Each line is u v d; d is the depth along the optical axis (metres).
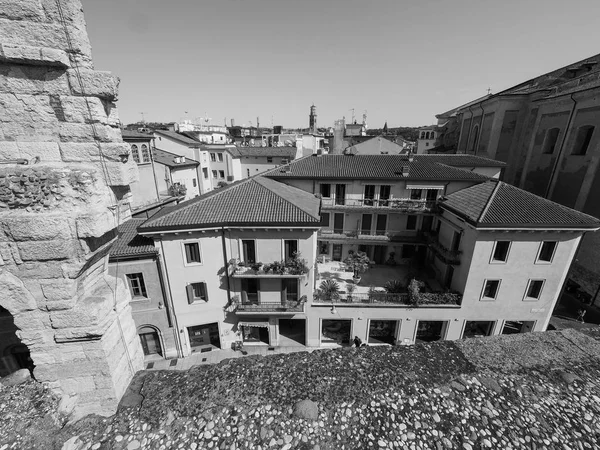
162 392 5.52
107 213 5.12
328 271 25.33
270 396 5.35
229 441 4.71
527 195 18.69
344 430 4.84
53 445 4.66
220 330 19.42
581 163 23.27
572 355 6.27
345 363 6.06
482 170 27.34
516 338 6.78
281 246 17.56
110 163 5.30
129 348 5.95
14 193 4.40
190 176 41.94
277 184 22.97
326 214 25.97
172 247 16.83
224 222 16.56
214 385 5.62
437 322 20.36
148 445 4.67
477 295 18.58
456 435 4.76
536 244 17.11
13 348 12.25
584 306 21.66
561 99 25.47
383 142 46.94
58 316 4.74
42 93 4.75
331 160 27.69
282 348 20.17
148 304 17.81
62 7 4.46
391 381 5.62
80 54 4.72
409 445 4.64
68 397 5.16
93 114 5.00
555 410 5.11
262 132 99.88
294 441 4.70
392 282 20.98
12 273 4.52
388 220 25.38
